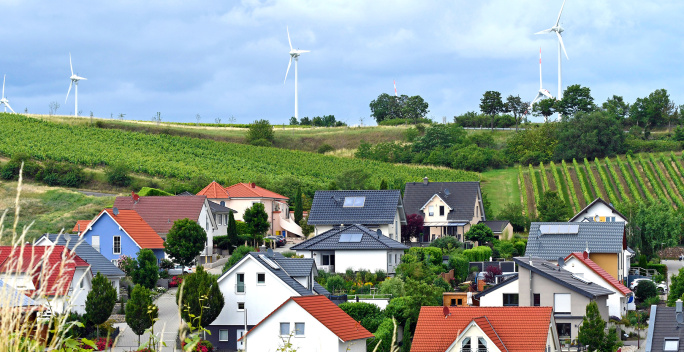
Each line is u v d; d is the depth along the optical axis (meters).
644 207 106.12
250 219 98.44
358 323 50.47
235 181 128.75
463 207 103.56
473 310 49.72
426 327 48.72
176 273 76.88
